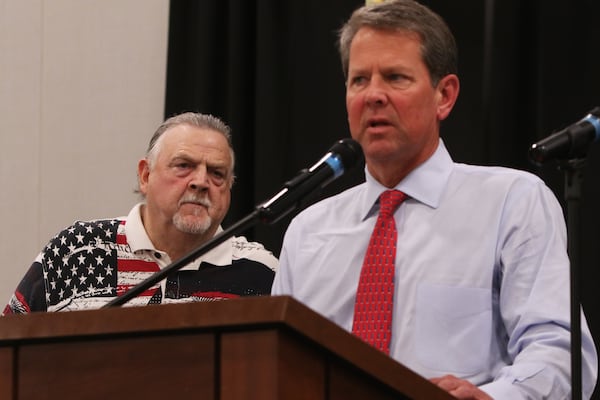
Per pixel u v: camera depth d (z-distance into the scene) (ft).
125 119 29.30
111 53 29.55
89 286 21.42
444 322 14.38
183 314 9.55
